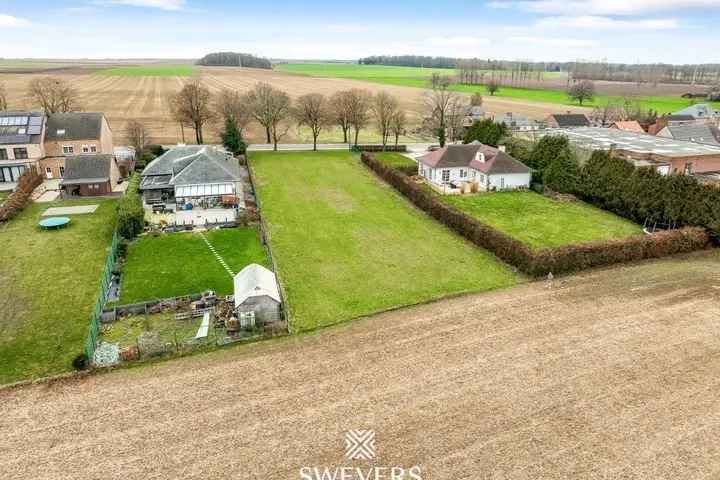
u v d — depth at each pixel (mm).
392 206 61406
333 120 103688
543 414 25719
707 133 88188
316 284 40344
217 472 22219
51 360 30391
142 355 30656
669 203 51188
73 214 56344
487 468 22359
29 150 70562
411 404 26438
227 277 41688
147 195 61312
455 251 47406
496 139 80750
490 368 29422
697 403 26562
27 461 22781
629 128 105688
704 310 36062
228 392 27453
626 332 33250
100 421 25281
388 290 39438
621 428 24781
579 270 42875
